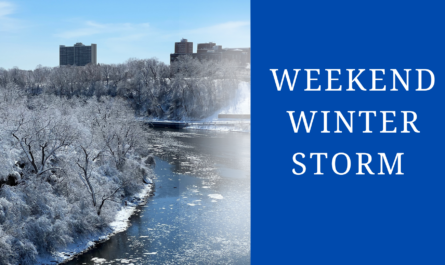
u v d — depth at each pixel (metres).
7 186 29.00
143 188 45.75
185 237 32.22
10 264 25.11
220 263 27.91
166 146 74.88
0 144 30.95
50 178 34.53
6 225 26.41
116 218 36.12
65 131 34.66
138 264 27.55
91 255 28.81
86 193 34.47
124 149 46.59
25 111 35.91
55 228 28.86
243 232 33.50
